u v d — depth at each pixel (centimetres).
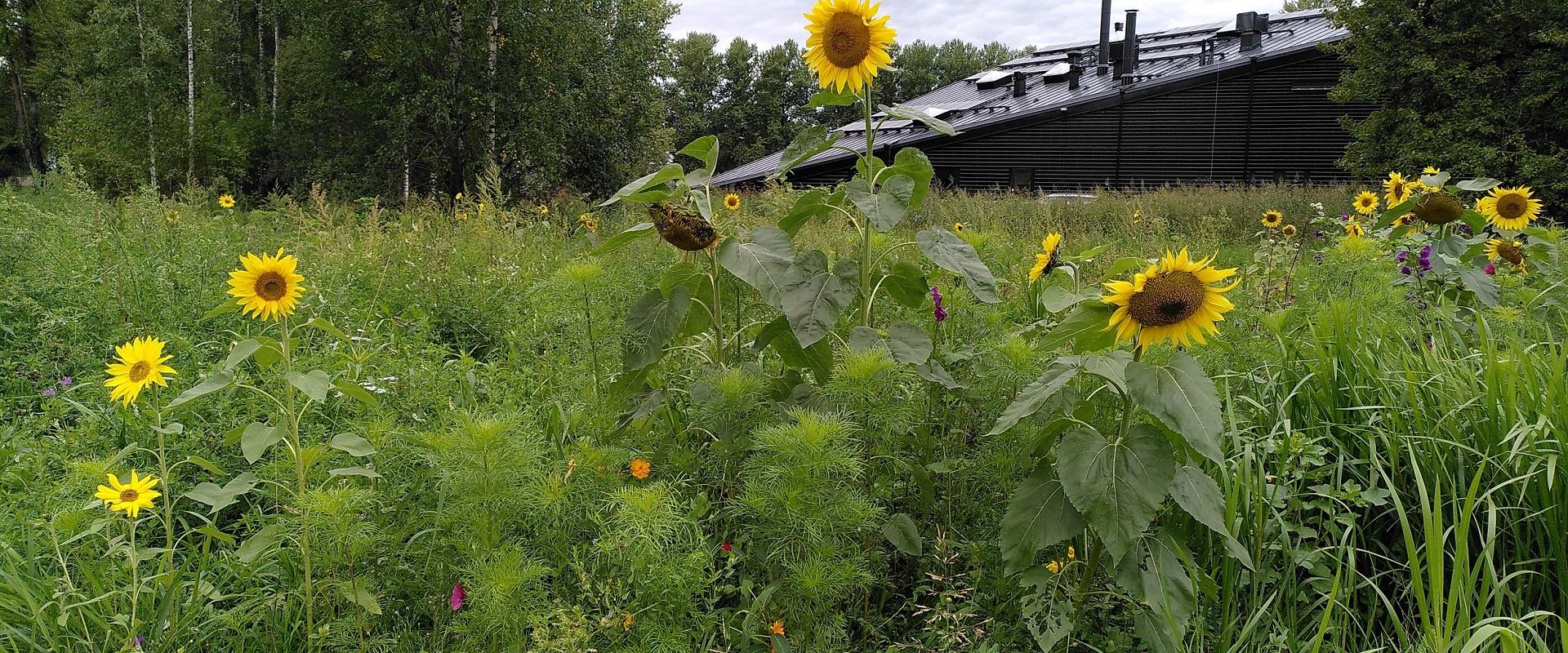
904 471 266
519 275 607
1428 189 430
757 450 229
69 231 698
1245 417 288
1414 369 296
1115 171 2183
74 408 363
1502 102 1331
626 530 187
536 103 2044
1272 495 252
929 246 259
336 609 219
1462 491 251
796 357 268
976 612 241
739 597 238
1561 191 1275
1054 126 2214
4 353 437
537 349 396
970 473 263
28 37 3647
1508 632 175
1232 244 984
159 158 2223
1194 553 254
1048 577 220
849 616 240
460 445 200
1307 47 1986
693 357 315
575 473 221
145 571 228
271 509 288
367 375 344
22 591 204
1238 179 2092
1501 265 440
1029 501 217
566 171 2231
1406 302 400
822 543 205
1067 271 309
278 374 296
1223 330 351
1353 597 252
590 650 186
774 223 628
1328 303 373
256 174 2538
